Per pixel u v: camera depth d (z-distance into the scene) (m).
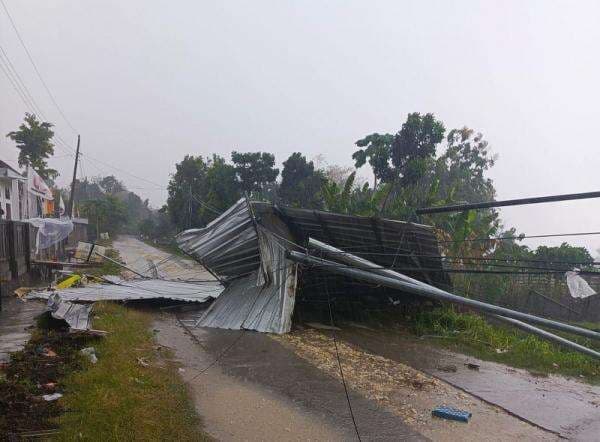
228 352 9.84
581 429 6.79
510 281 17.94
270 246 12.80
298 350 10.18
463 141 35.28
